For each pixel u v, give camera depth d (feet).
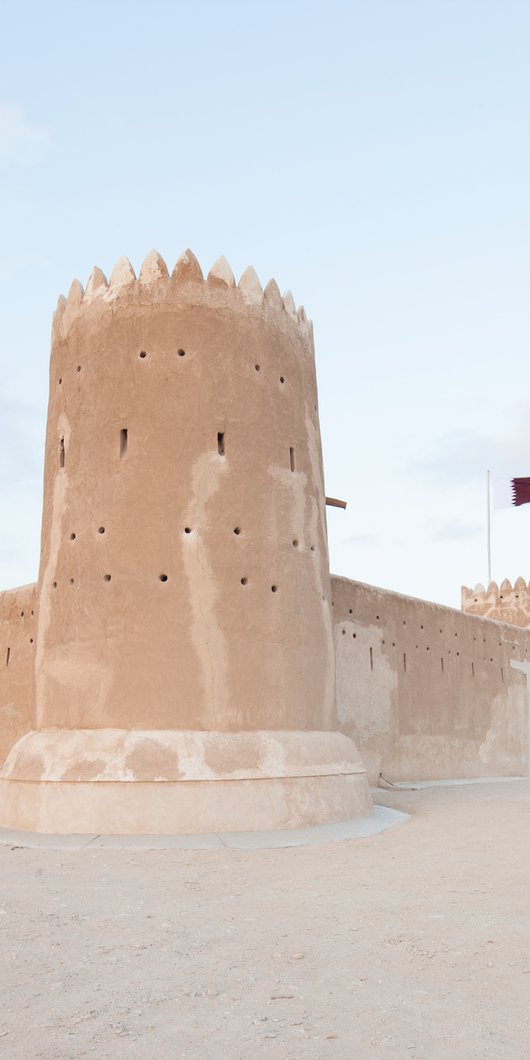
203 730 33.86
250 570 35.99
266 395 38.27
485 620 72.18
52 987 15.57
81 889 23.36
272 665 35.68
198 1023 13.89
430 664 62.49
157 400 36.40
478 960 16.67
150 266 37.88
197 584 34.96
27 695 52.90
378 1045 13.00
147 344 37.01
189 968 16.55
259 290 39.32
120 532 35.50
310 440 40.27
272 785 33.32
